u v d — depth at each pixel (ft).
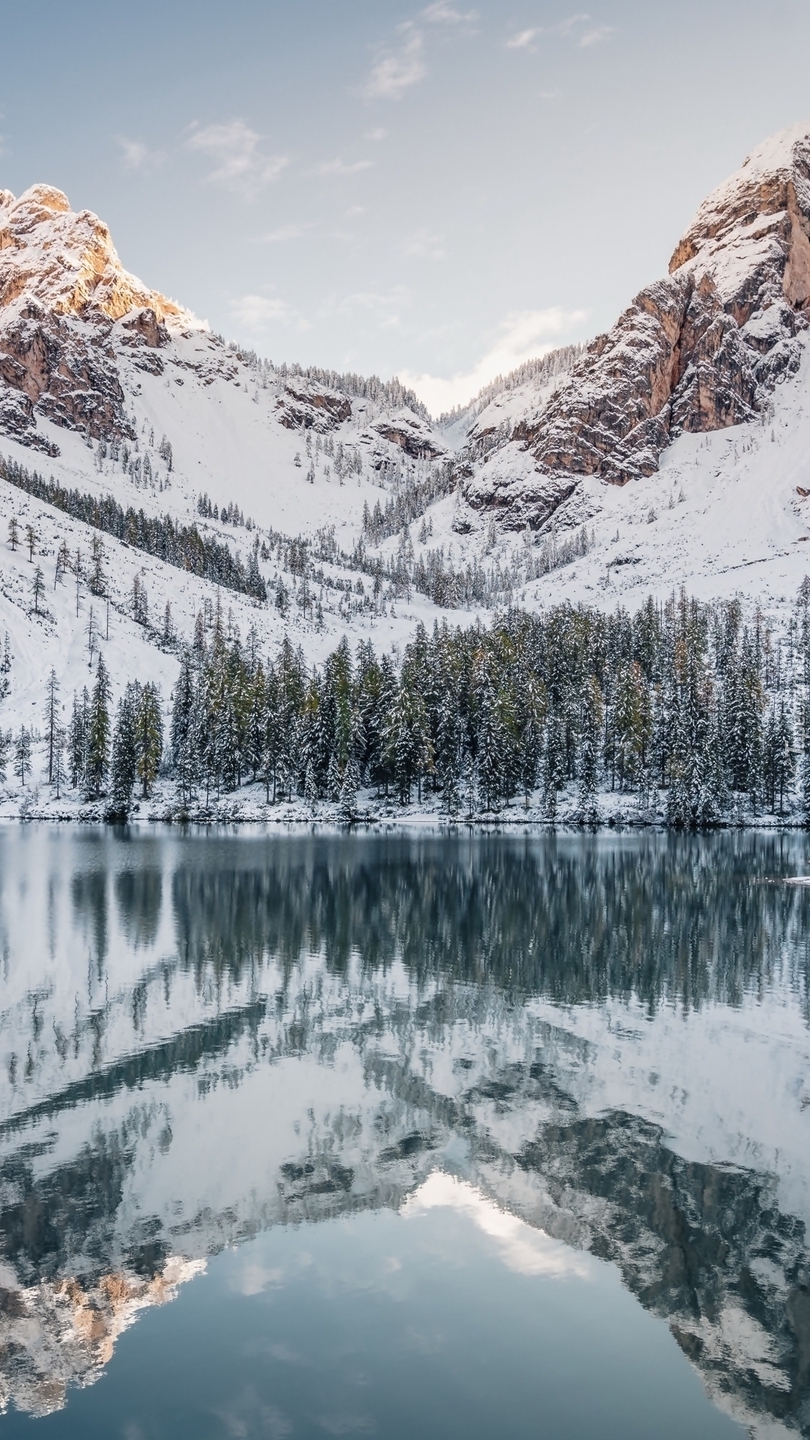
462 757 399.44
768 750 373.61
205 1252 41.39
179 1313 36.96
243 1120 56.34
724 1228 43.86
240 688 410.72
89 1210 45.01
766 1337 35.94
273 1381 32.60
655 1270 40.29
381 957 108.27
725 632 534.78
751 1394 32.63
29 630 538.06
